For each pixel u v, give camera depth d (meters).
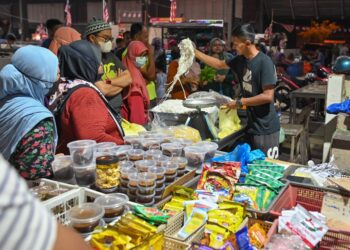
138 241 1.31
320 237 1.60
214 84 4.84
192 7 17.75
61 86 2.18
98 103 2.16
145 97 3.61
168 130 2.70
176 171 1.95
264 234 1.59
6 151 1.77
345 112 3.55
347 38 16.88
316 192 2.00
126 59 3.62
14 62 1.81
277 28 18.44
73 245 0.66
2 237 0.53
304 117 5.11
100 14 20.16
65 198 1.64
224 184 1.90
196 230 1.52
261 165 2.17
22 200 0.56
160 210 1.62
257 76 3.03
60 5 20.89
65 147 2.20
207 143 2.39
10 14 21.78
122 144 2.27
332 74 4.11
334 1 16.61
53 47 3.61
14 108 1.77
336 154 3.33
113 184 1.77
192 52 3.23
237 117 3.53
